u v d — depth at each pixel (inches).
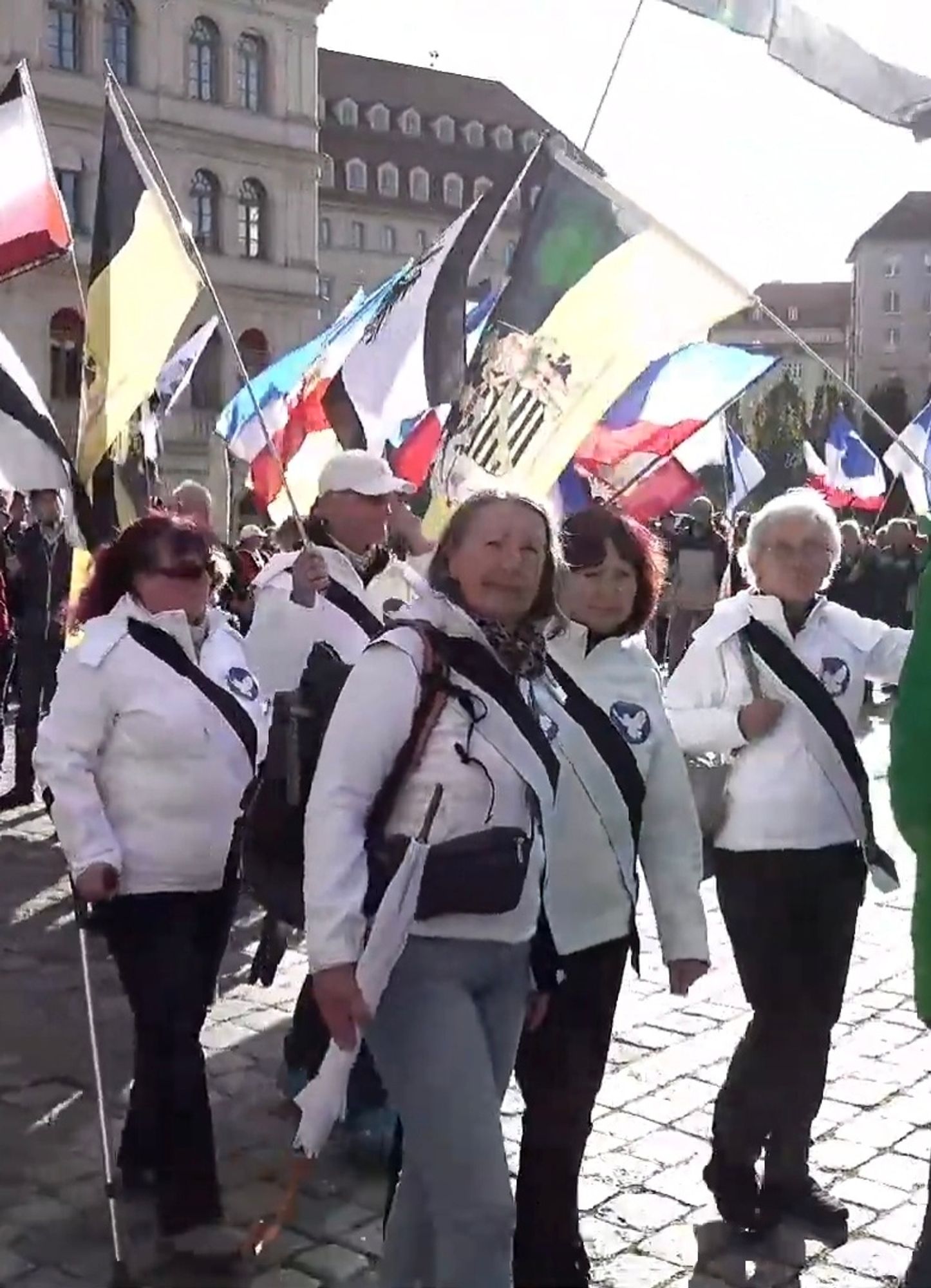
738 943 146.6
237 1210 156.8
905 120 162.4
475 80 2615.7
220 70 1627.7
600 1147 172.6
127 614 144.0
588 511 131.6
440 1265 102.3
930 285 3095.5
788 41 160.7
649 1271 143.7
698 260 162.1
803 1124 149.3
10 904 279.9
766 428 1642.5
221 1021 218.5
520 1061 128.6
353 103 2475.4
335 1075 105.2
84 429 180.1
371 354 241.6
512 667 111.7
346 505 192.4
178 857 140.9
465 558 111.0
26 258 181.0
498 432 171.0
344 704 108.0
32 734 376.2
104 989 229.9
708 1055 204.5
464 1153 102.6
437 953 106.8
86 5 1493.6
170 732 139.6
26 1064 198.2
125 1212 151.9
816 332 3513.8
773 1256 146.7
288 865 127.7
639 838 131.8
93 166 1498.5
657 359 166.7
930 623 120.0
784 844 142.4
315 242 1726.1
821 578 146.8
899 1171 166.9
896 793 120.9
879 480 698.2
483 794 107.0
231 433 362.6
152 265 180.7
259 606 190.2
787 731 143.1
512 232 1542.8
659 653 640.4
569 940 125.1
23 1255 146.4
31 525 374.6
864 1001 229.5
